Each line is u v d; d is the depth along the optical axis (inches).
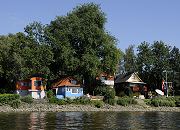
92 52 4510.3
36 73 4525.1
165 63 5757.9
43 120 2292.1
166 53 5826.8
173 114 3134.8
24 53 4256.9
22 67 4151.1
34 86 4505.4
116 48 4690.0
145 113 3292.3
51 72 4635.8
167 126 1969.7
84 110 3698.3
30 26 4488.2
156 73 5777.6
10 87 4419.3
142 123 2134.6
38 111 3440.0
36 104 3727.9
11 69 4133.9
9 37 4662.9
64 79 4635.8
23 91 4483.3
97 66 4537.4
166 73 5374.0
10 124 1990.7
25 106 3617.1
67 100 3941.9
